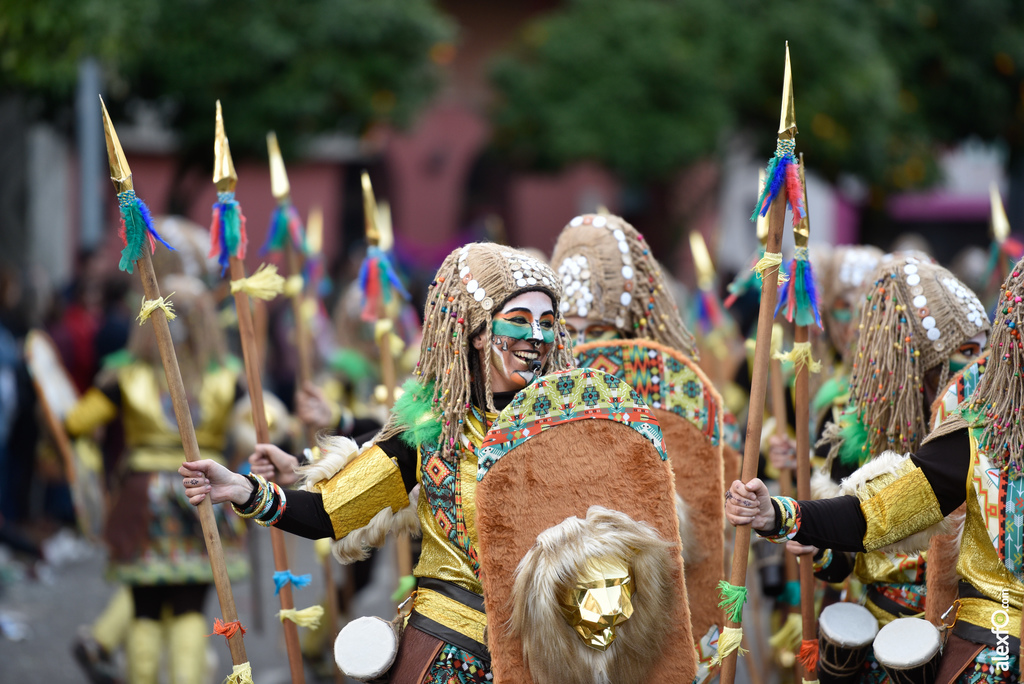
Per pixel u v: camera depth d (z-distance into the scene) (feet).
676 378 38.19
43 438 97.04
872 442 38.17
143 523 52.95
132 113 142.51
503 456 30.86
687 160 167.32
